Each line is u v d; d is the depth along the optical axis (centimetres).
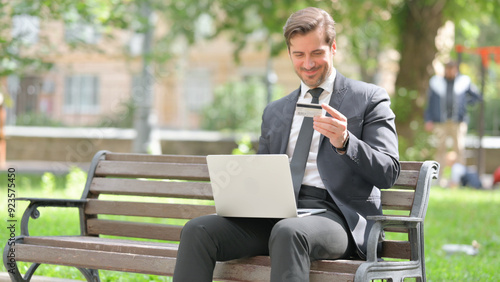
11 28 1327
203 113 2358
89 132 1892
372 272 341
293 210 359
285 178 354
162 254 386
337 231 362
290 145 409
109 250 402
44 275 570
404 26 1669
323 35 386
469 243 802
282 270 336
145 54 1553
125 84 1945
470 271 614
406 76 1667
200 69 3059
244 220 380
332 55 399
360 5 1605
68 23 1323
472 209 1095
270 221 389
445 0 1636
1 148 1797
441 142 1529
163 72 1658
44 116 1914
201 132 2244
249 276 363
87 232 476
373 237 347
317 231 350
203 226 361
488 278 583
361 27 1881
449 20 1675
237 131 2270
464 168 1498
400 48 1683
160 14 2225
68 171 1666
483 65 1628
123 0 1400
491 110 1828
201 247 358
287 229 340
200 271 356
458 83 1512
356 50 1950
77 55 1950
